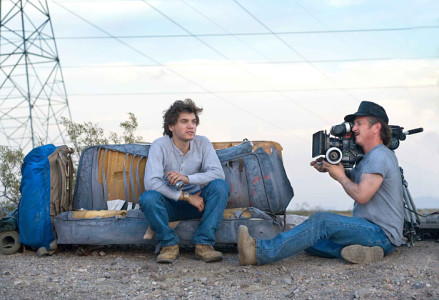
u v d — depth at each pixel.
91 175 5.00
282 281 3.59
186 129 4.26
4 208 7.21
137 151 5.02
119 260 4.35
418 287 3.25
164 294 3.41
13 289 3.56
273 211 4.82
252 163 4.89
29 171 4.62
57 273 3.98
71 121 6.94
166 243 4.22
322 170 4.07
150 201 4.08
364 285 3.35
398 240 3.90
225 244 4.98
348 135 4.02
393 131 4.30
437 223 4.78
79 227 4.50
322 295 3.23
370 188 3.75
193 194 4.40
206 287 3.53
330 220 3.80
